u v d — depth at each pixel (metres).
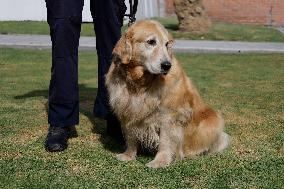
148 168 4.21
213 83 9.33
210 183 3.86
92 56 13.18
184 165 4.29
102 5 4.84
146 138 4.41
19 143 4.93
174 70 4.29
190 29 17.33
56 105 4.72
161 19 21.38
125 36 4.24
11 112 6.43
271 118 6.26
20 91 8.19
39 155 4.54
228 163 4.35
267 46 15.03
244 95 8.07
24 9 20.16
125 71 4.26
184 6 17.27
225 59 13.02
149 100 4.21
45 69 10.98
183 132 4.47
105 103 5.12
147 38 4.15
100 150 4.74
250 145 4.96
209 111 4.72
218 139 4.73
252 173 4.09
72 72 4.68
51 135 4.73
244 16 21.58
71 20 4.50
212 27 18.50
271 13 21.38
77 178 3.95
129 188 3.76
